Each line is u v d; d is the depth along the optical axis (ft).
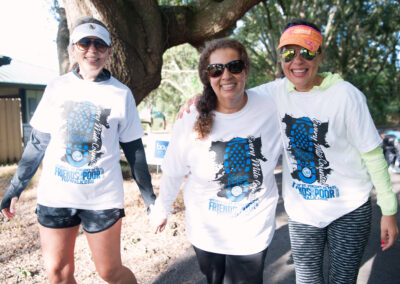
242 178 5.93
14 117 31.17
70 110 6.51
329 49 83.05
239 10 21.53
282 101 6.27
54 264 6.53
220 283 6.65
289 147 6.28
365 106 5.76
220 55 5.55
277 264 10.43
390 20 83.41
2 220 13.99
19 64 51.01
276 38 60.03
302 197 6.32
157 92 74.23
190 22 22.65
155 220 6.88
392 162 25.53
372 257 10.89
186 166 6.48
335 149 5.95
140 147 7.30
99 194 6.59
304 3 55.77
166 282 9.21
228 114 5.84
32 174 6.89
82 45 6.37
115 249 6.91
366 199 6.01
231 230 6.05
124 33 17.81
